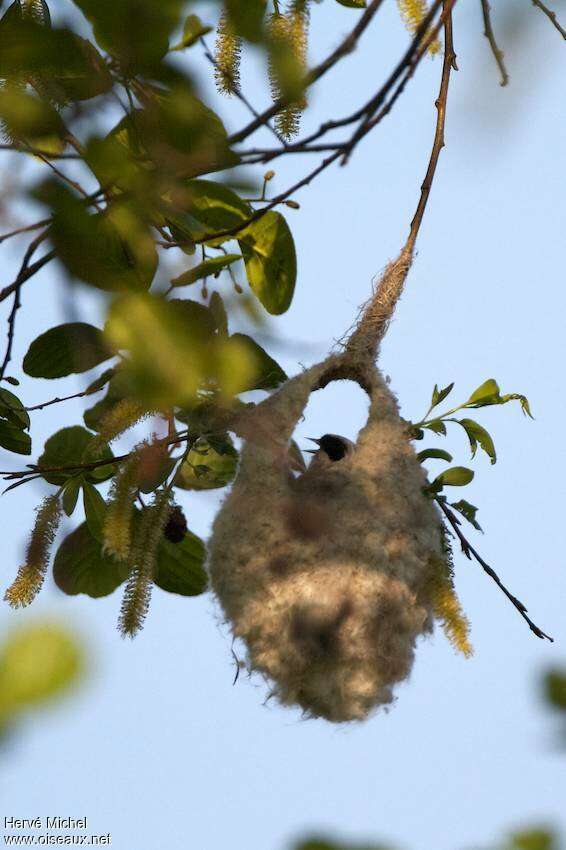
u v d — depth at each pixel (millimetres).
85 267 3121
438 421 6984
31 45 3184
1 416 6984
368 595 6770
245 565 6910
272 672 6801
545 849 2422
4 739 1833
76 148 3574
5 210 3117
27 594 6234
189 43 3668
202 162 3844
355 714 6777
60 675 1840
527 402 6957
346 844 2258
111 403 6867
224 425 6289
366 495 7000
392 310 7496
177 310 3047
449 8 5484
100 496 6945
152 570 6316
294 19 4262
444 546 7098
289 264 6598
